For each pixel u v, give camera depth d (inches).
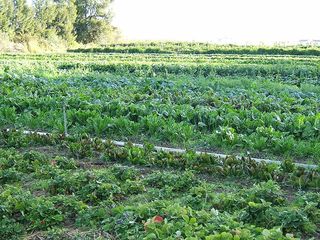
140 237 223.8
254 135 409.1
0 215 259.1
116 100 518.6
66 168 348.2
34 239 241.3
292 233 235.5
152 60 1195.3
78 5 2901.1
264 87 711.7
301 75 887.1
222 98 569.3
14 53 1568.7
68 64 1018.7
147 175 332.8
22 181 323.0
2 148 403.2
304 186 307.3
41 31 2465.6
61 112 488.4
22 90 610.2
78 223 255.6
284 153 385.4
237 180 324.2
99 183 294.4
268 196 268.1
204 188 287.9
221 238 207.6
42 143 413.4
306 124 430.3
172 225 223.8
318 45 1836.9
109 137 441.1
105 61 1111.6
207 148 406.6
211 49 1753.2
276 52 1675.7
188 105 506.9
